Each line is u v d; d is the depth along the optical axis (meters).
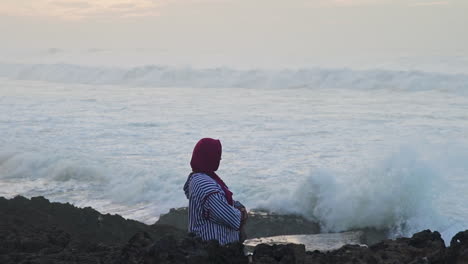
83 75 66.69
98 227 11.02
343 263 5.97
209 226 5.49
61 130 29.44
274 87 52.72
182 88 54.56
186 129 29.42
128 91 51.19
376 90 47.16
